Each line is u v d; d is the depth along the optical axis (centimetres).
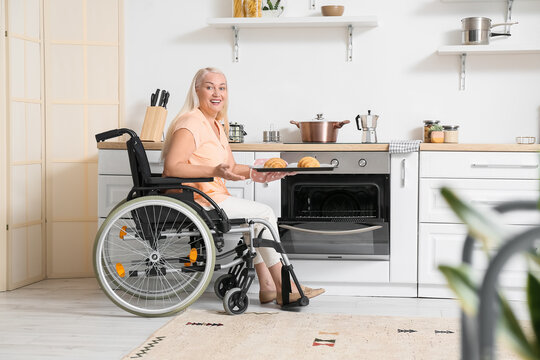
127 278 307
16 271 351
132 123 388
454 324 268
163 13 385
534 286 56
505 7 362
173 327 262
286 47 379
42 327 268
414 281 324
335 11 359
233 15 371
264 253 298
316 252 327
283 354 225
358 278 328
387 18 371
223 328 261
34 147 365
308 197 334
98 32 379
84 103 379
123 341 247
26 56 355
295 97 379
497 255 52
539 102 363
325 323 269
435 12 368
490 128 367
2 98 338
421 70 370
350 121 371
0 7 333
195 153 293
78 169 379
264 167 295
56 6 373
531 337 57
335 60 376
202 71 306
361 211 333
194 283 328
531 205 63
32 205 365
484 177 317
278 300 298
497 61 364
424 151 321
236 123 358
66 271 382
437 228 321
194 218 273
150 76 387
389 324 268
